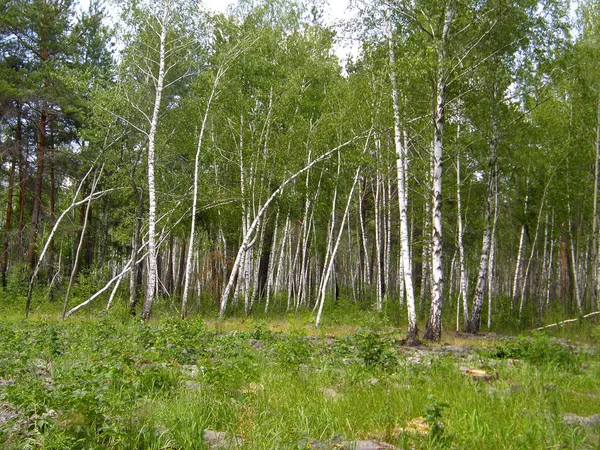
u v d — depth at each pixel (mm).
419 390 7785
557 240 34125
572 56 21047
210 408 6262
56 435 4883
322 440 5520
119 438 5008
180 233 28422
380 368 9492
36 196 26828
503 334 21562
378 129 20859
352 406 6707
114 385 6992
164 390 7223
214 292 31047
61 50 27422
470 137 22656
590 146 24828
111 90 22234
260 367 8953
